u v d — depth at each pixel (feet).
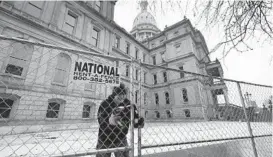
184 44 87.51
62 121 19.81
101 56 6.65
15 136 18.51
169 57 92.99
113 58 6.89
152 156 11.89
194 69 77.92
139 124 6.60
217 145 14.19
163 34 106.52
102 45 61.11
